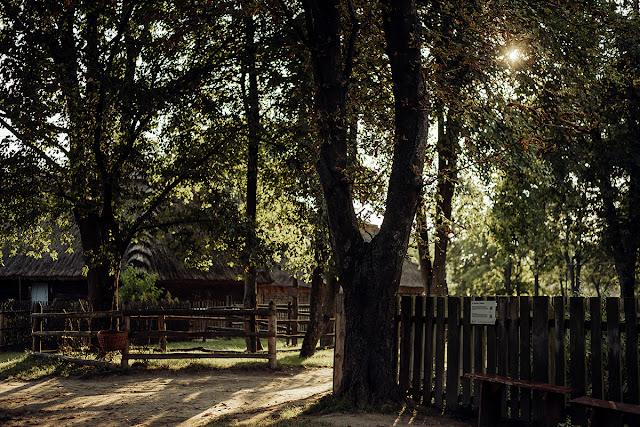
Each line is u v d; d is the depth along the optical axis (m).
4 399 9.74
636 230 19.98
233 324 25.19
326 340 19.39
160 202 14.42
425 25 11.49
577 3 10.63
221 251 14.95
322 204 13.32
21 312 19.22
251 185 16.86
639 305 6.82
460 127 13.04
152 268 22.97
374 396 8.37
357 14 10.07
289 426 7.28
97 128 13.05
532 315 7.52
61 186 13.71
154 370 12.60
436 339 8.41
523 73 12.41
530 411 7.46
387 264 8.62
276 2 9.94
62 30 13.05
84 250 15.21
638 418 6.55
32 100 12.09
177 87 13.03
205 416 8.27
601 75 15.77
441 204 15.46
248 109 14.39
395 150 8.81
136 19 13.33
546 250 23.83
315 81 9.38
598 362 6.92
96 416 8.33
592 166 18.81
